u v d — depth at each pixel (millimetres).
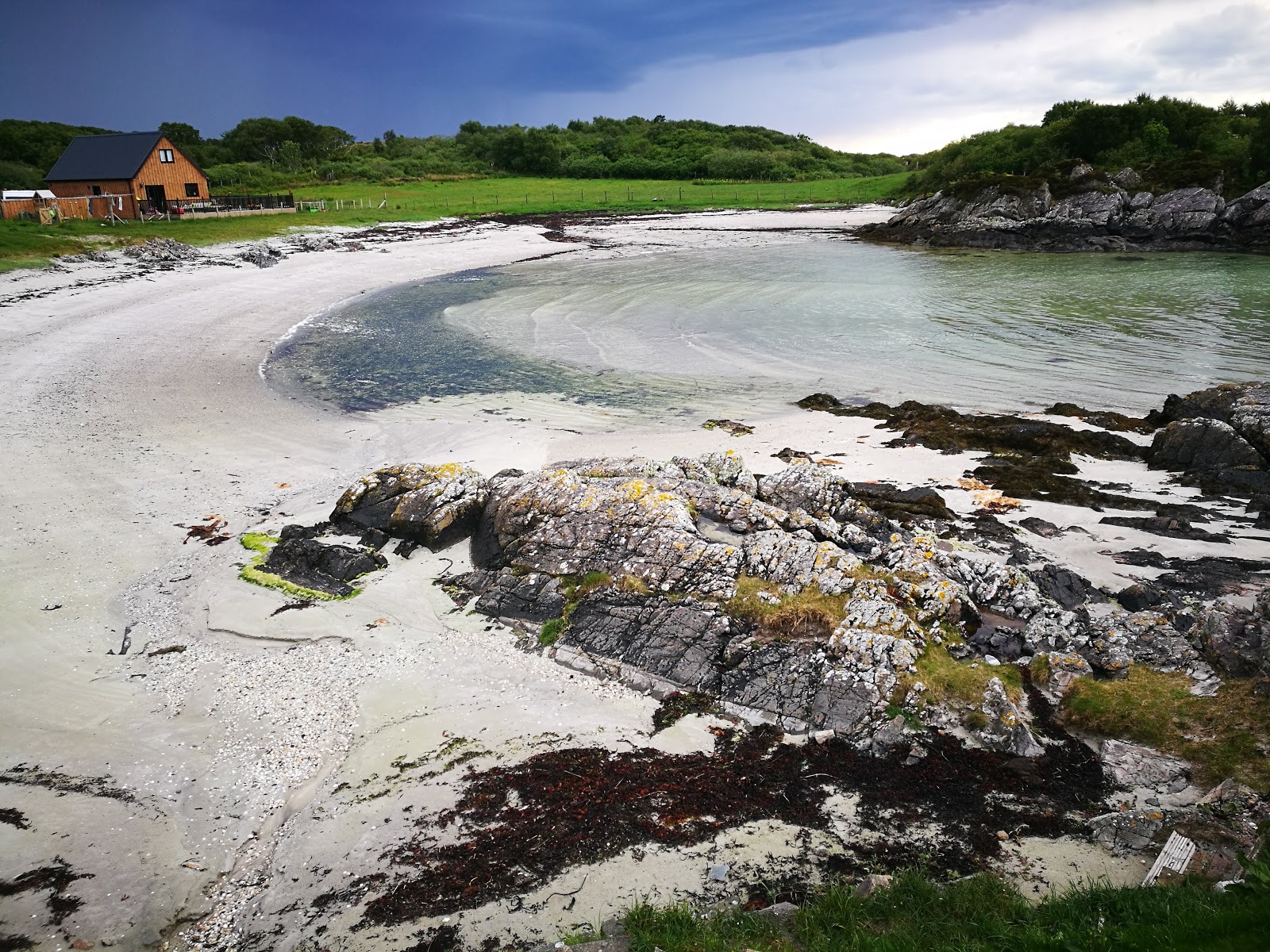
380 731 11883
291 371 31172
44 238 46781
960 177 82438
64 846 9812
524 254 61250
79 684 12883
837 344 35062
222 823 10266
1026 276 51250
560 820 10039
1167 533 17312
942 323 38531
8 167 70062
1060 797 10219
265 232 59812
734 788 10602
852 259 60062
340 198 82312
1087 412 25422
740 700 12383
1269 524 17547
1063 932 7004
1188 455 21125
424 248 60906
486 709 12391
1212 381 28219
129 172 59562
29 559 16406
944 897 8039
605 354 34031
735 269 55219
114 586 15680
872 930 7602
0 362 29031
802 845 9539
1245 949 5969
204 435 23875
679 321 39969
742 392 28875
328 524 18297
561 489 17297
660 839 9680
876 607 13477
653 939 7492
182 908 9047
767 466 21766
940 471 21375
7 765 11133
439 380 30344
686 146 115938
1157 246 62344
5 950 8391
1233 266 53406
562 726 11992
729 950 7277
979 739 11312
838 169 116500
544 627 14523
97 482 20125
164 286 42875
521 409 26984
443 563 17062
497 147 108438
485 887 9039
